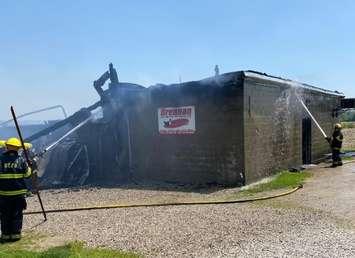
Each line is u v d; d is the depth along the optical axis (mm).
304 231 7699
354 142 32500
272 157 15039
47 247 7074
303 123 18719
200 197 11367
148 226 8258
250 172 13359
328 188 12359
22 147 8031
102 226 8383
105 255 6457
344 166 17797
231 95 13180
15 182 7527
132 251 6734
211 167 13656
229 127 13250
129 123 15688
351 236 7352
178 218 8859
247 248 6754
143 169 15344
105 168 16031
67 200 11773
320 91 20484
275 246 6828
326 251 6547
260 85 14133
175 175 14492
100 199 11711
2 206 7465
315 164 19266
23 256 6434
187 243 7086
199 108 13859
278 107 15633
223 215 9031
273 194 11383
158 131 14906
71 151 16094
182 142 14312
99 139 15984
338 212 9234
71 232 8016
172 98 14500
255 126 13742
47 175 16141
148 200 11180
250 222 8391
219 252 6590
